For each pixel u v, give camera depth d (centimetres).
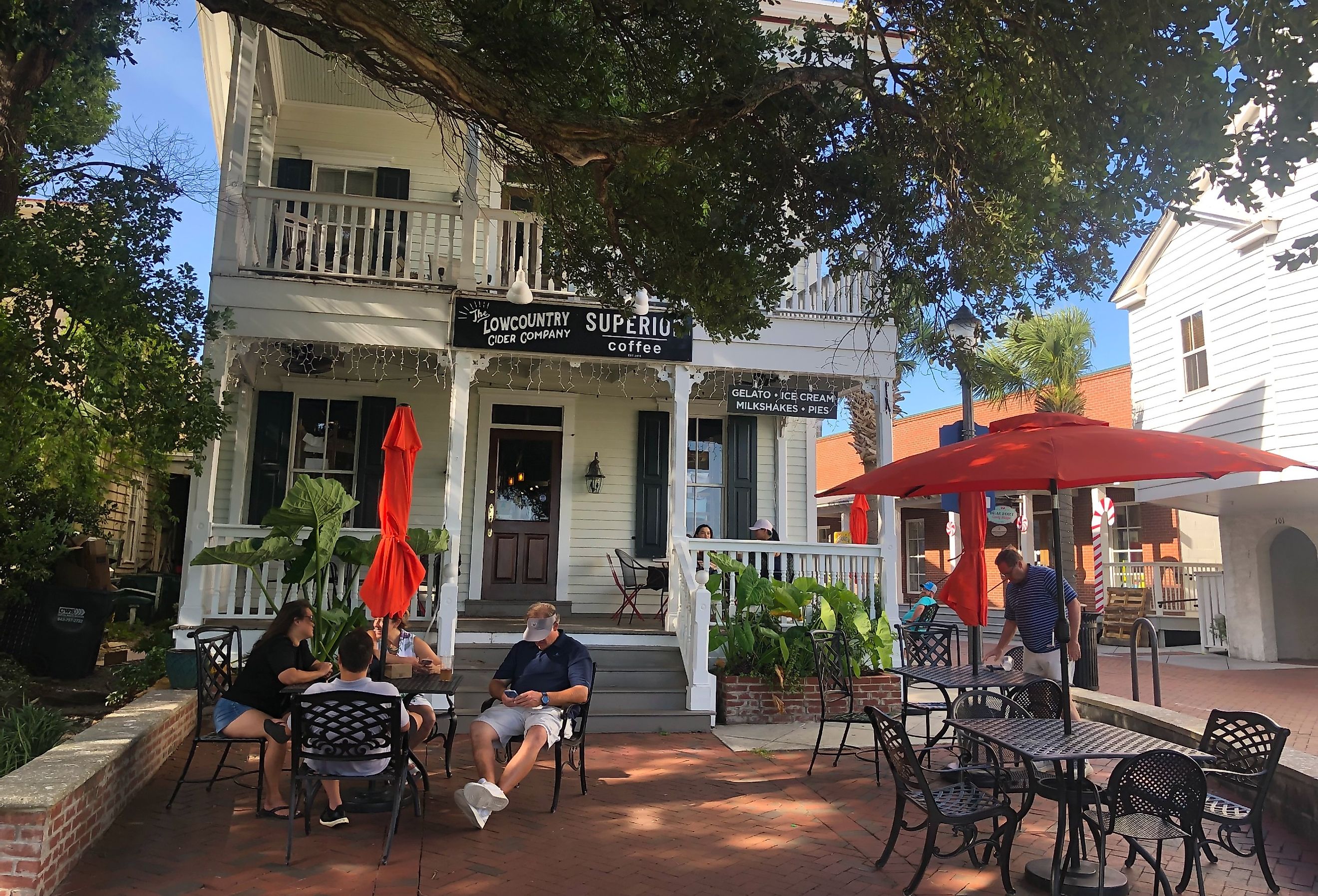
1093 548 2041
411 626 1005
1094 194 537
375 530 950
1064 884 466
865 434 1363
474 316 1016
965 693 705
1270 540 1588
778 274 772
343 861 494
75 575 1023
